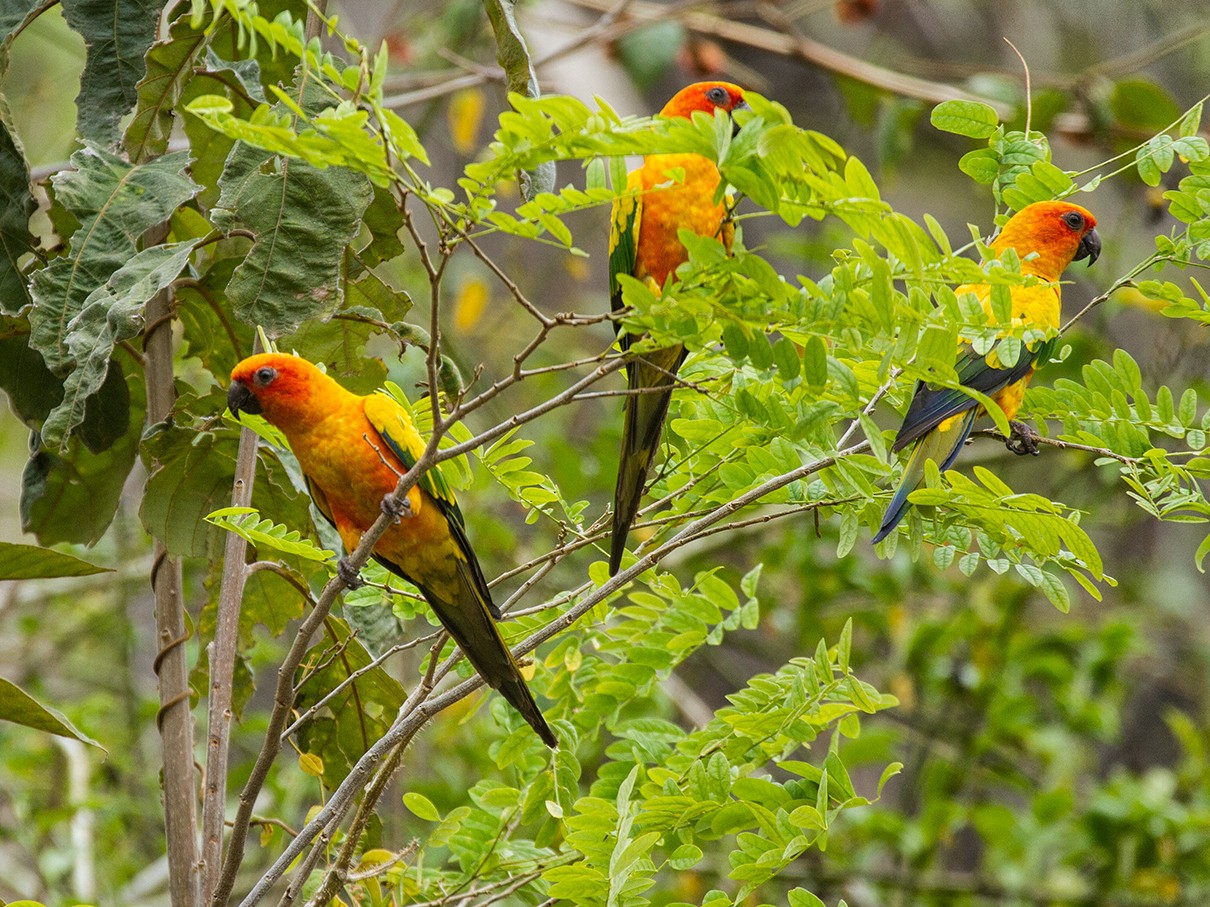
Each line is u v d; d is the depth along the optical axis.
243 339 8.34
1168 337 15.38
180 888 6.84
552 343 18.81
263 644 13.71
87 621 15.34
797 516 15.09
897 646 14.80
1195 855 12.83
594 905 6.31
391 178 4.83
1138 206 18.17
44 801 13.17
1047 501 6.34
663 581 8.03
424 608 7.80
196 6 4.82
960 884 13.43
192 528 7.84
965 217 23.27
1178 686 18.92
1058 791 13.06
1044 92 15.54
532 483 7.39
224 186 6.91
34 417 8.32
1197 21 23.64
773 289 5.30
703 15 16.55
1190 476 6.91
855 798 6.64
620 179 5.05
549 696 8.24
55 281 6.98
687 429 6.89
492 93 19.94
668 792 7.03
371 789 6.60
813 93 23.73
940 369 5.61
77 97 7.46
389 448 7.09
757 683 7.41
